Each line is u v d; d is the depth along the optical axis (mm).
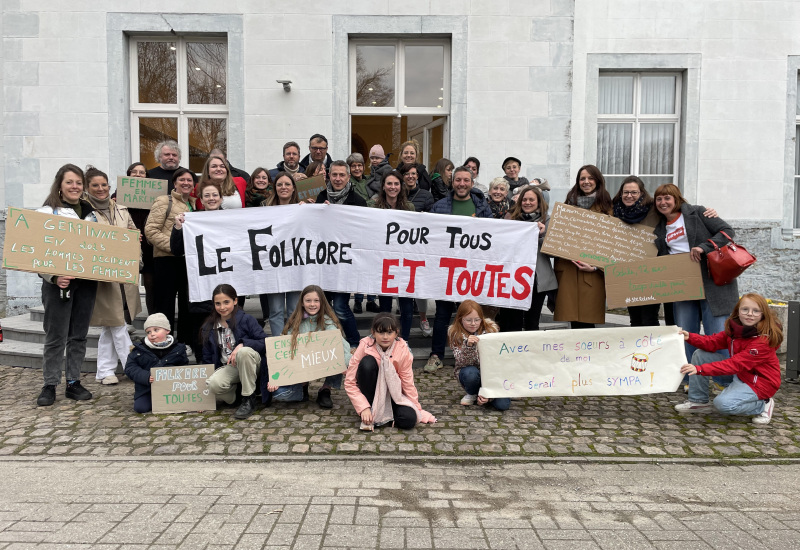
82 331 5039
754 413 4547
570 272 5438
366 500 3195
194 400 4695
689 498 3277
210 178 5559
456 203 5883
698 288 4918
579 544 2740
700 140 8938
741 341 4562
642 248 5207
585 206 5520
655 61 8844
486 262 5602
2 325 6836
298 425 4430
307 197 6004
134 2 8031
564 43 8195
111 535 2766
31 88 8070
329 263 5559
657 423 4547
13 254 4551
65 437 4148
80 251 4828
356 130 8656
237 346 4648
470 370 4797
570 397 5184
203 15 8102
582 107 8945
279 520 2939
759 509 3139
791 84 8875
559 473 3633
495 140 8312
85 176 5164
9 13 7984
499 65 8234
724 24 8805
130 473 3553
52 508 3051
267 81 8195
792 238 9000
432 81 8602
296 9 8133
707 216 4988
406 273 5621
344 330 5676
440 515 3029
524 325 6043
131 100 8383
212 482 3420
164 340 4730
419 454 3904
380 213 5586
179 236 5266
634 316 5484
